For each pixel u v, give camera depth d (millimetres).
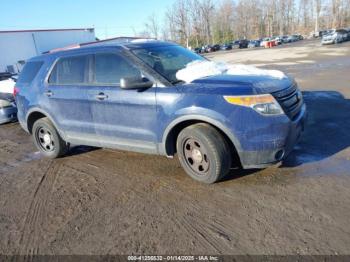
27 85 5336
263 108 3299
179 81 3832
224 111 3389
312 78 11383
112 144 4480
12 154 5910
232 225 2963
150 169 4430
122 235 2990
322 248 2543
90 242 2934
